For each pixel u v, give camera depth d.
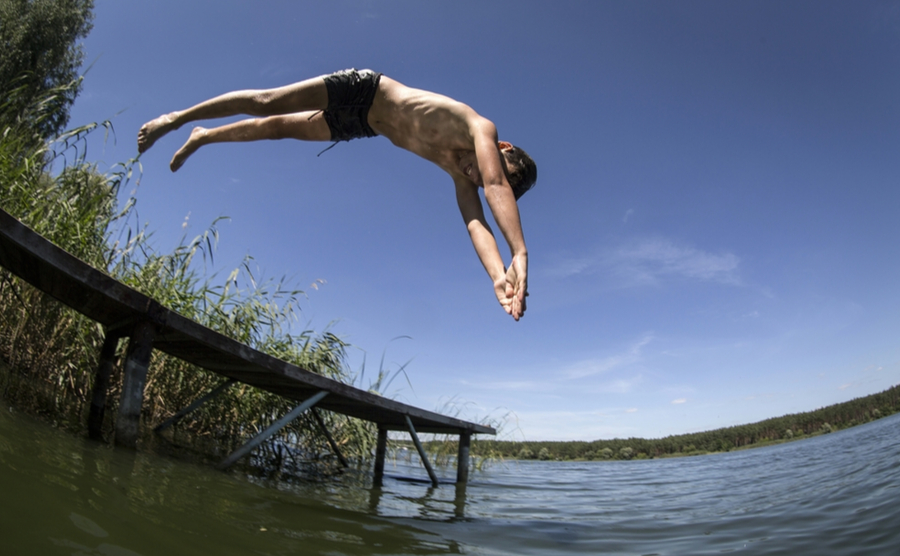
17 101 3.53
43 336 3.17
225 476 2.49
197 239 4.13
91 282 1.95
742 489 4.05
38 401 2.59
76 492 1.29
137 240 3.81
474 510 3.12
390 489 3.75
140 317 2.19
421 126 2.54
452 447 7.32
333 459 5.23
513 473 7.30
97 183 3.72
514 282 2.05
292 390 3.46
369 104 2.63
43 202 3.28
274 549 1.34
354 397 3.34
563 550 2.03
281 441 4.81
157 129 2.65
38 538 0.95
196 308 3.86
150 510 1.36
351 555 1.46
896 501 2.51
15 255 1.96
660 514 3.12
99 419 2.39
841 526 2.19
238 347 2.53
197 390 3.97
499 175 2.19
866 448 6.18
